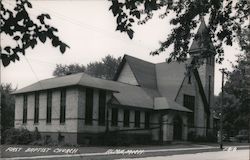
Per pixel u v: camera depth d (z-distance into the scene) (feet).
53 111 140.77
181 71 188.03
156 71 201.16
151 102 167.63
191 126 188.55
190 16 33.88
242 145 178.60
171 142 161.79
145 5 18.45
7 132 140.46
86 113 133.49
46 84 149.18
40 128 146.00
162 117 162.50
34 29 16.22
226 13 33.71
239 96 94.84
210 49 38.37
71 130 131.23
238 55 74.69
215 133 213.05
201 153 113.19
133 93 165.37
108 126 142.20
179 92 180.65
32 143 133.18
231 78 88.33
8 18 15.74
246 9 33.42
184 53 37.99
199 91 197.77
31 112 152.76
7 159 77.10
